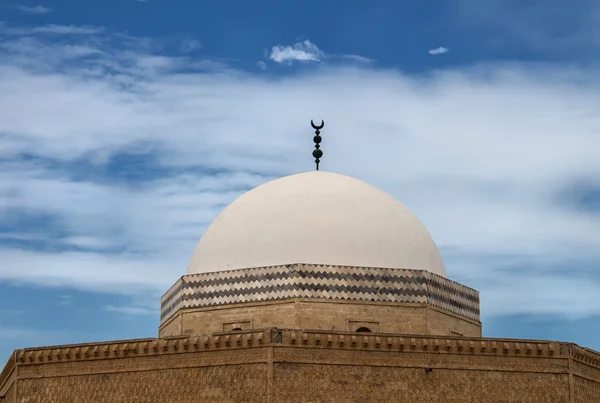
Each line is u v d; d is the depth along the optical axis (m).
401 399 53.97
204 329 57.75
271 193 60.91
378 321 56.91
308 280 56.66
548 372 55.62
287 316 56.25
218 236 60.09
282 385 53.03
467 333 59.97
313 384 53.28
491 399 54.81
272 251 58.16
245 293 57.38
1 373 61.31
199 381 54.34
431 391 54.34
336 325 56.41
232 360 53.88
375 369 54.03
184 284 58.75
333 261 57.75
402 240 59.34
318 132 64.69
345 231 58.56
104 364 56.41
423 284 58.00
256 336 53.56
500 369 55.19
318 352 53.69
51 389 57.22
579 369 56.44
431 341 54.81
